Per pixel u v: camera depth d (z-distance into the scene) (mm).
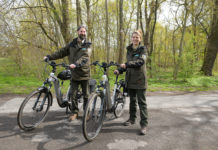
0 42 8828
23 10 7961
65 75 2900
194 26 13406
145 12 12023
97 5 13953
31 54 8102
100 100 2633
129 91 2879
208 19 13023
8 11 7016
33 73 8883
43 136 2436
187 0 9523
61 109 3621
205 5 11320
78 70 2832
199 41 15211
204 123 3035
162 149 2162
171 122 3066
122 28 10562
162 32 23844
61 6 7992
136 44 2650
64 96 3238
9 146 2145
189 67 8828
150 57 10695
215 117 3344
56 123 2898
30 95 2510
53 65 2729
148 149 2154
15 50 9422
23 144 2203
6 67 10625
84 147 2178
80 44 2834
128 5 14539
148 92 5879
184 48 9203
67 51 3010
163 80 9812
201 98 4859
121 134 2566
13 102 4027
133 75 2658
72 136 2457
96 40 18000
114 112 3174
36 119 2736
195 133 2629
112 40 18641
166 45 21047
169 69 15727
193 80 8031
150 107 3939
